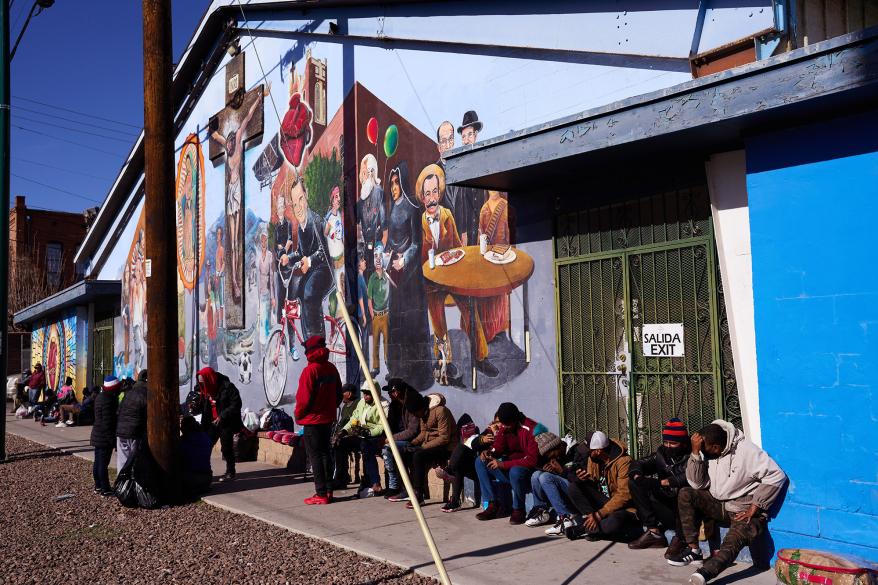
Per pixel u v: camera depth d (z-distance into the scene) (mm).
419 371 9578
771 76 5070
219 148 15305
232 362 14523
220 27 15188
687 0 6664
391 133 10289
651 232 6938
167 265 9195
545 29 8008
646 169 6980
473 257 8805
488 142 7191
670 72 6859
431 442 8273
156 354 9008
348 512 7969
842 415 5172
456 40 9102
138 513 8367
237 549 6625
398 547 6441
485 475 7457
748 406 6023
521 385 8148
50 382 26156
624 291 7121
